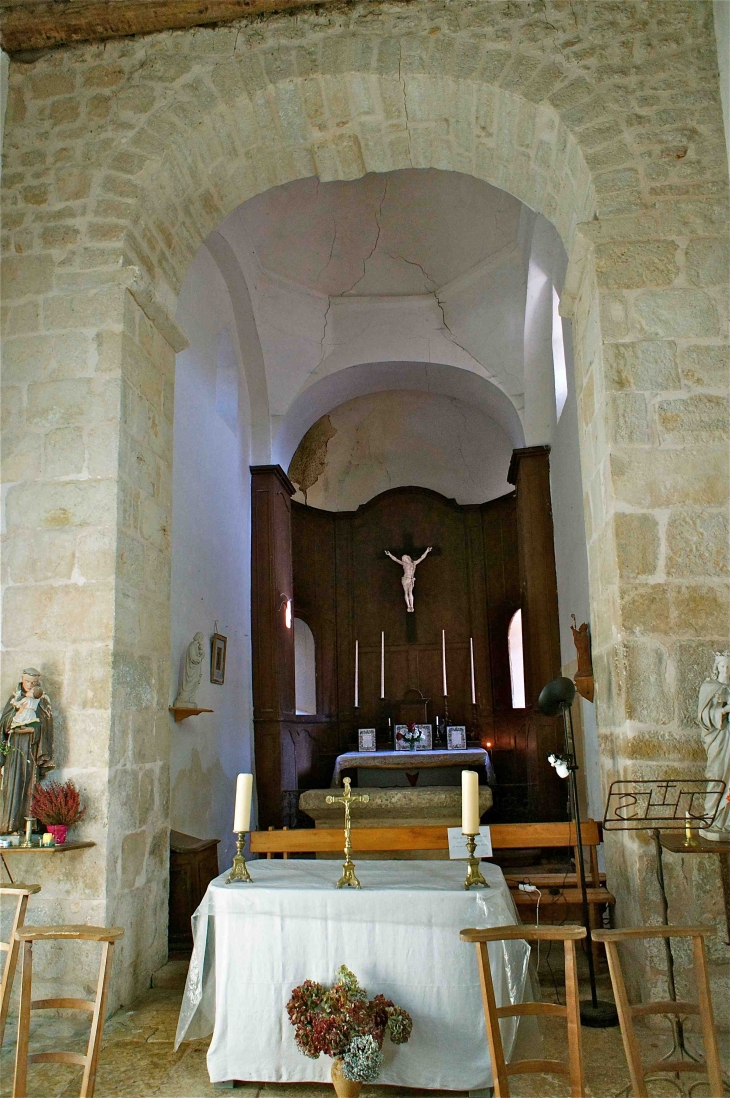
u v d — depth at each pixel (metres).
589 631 7.19
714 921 4.14
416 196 9.00
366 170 6.23
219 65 5.60
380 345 10.30
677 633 4.45
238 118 5.65
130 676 5.14
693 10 5.23
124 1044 4.14
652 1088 3.48
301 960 3.62
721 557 4.51
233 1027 3.63
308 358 10.30
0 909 4.67
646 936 2.80
